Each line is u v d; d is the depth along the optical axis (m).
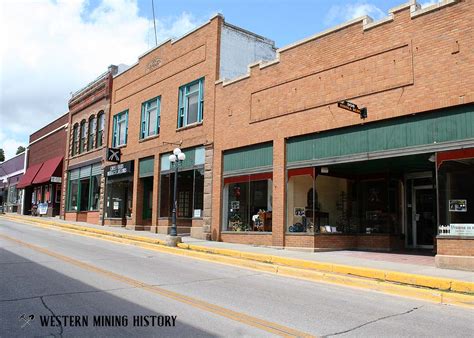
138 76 28.12
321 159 16.03
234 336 6.06
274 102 17.95
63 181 38.06
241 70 22.45
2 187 57.88
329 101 15.75
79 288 9.05
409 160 14.98
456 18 12.55
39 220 33.47
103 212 30.28
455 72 12.39
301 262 12.84
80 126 36.09
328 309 7.93
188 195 22.98
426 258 14.17
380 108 14.12
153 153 25.52
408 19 13.72
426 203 17.72
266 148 18.33
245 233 18.64
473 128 11.99
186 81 23.44
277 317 7.17
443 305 8.66
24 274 10.47
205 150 21.39
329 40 16.05
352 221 18.03
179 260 14.45
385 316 7.57
